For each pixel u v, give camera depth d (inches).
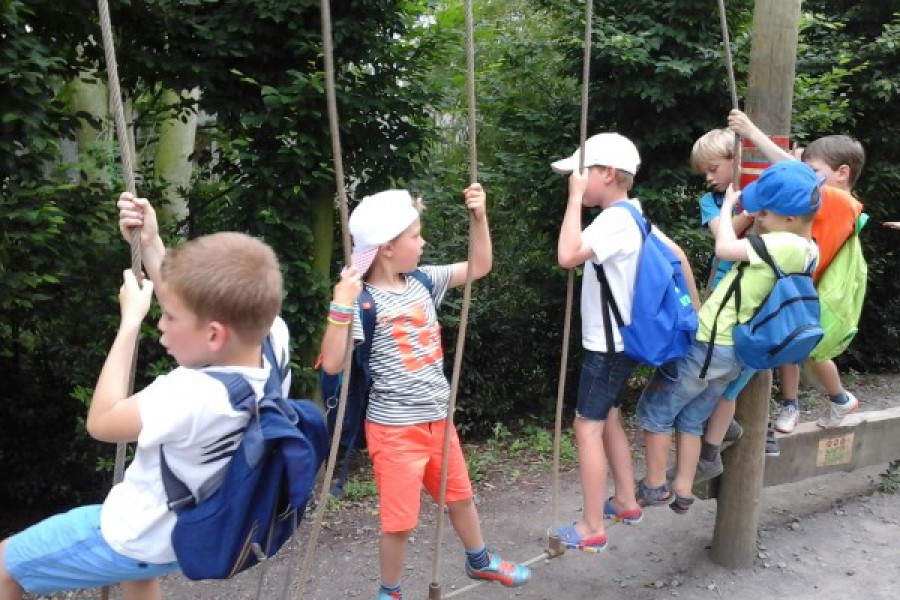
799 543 160.9
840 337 127.2
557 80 253.8
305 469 66.5
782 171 109.4
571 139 235.1
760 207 111.2
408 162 197.6
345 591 146.7
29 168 151.1
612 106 227.5
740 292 110.6
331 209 195.3
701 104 227.5
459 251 252.8
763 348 108.0
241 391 65.3
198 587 148.3
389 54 186.2
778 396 289.0
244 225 187.8
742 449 146.2
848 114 268.5
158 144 256.1
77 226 169.0
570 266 106.8
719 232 113.0
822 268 126.3
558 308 261.0
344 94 175.8
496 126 261.1
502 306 258.7
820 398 286.0
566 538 116.6
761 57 132.7
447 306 234.2
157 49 173.9
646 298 106.9
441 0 229.9
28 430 205.0
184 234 208.4
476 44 269.3
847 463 167.8
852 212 125.6
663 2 224.4
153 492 68.2
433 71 259.3
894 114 284.2
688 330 107.8
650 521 173.6
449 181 266.4
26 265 157.2
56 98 175.0
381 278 105.0
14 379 204.1
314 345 192.2
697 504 183.2
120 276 182.1
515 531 173.9
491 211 270.2
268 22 173.3
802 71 273.6
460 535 113.1
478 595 142.8
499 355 252.7
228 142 215.8
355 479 205.0
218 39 168.1
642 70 221.1
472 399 244.5
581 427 115.3
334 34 174.2
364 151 190.2
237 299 64.1
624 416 259.0
